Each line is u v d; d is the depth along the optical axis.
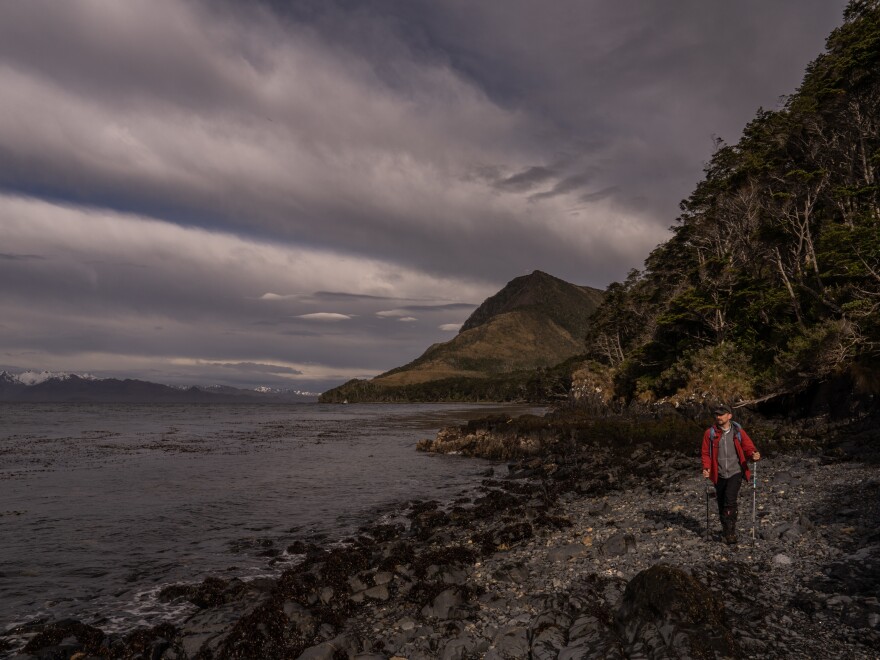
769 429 28.64
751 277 49.62
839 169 43.88
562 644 6.43
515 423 42.28
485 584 9.50
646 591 6.50
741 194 49.00
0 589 10.93
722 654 5.39
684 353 52.62
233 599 10.11
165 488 23.27
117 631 8.90
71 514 18.03
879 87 37.34
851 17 45.72
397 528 15.72
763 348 43.25
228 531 15.77
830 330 29.44
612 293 89.38
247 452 39.00
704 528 11.08
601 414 67.38
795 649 5.55
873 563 7.50
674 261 67.50
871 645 5.48
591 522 13.57
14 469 29.39
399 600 9.37
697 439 29.09
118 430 64.69
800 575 7.59
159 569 12.23
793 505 11.88
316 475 27.33
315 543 14.34
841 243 31.67
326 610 8.99
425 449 40.38
